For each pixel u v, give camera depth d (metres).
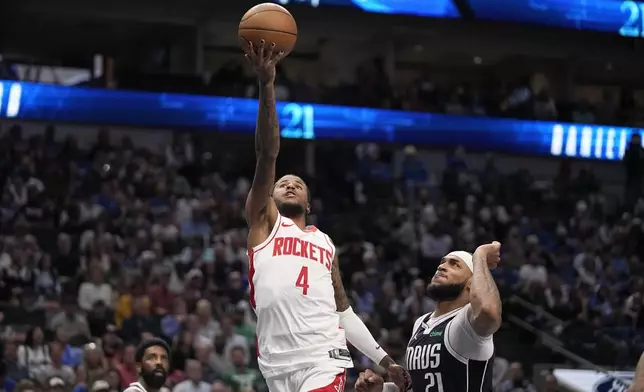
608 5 28.55
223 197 22.83
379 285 20.06
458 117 27.47
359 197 25.19
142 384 7.92
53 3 25.45
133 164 22.91
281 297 5.94
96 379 13.81
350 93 26.78
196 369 14.38
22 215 20.94
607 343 19.20
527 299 20.38
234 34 28.33
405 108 27.16
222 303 17.86
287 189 6.30
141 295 17.42
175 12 26.22
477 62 31.27
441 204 25.28
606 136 28.59
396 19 27.11
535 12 27.89
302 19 26.38
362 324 6.59
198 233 21.06
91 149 23.56
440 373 6.13
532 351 19.27
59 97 24.83
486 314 5.73
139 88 25.62
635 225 24.70
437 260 22.38
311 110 26.31
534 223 24.52
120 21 27.05
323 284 6.04
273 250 6.02
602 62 29.52
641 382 4.98
